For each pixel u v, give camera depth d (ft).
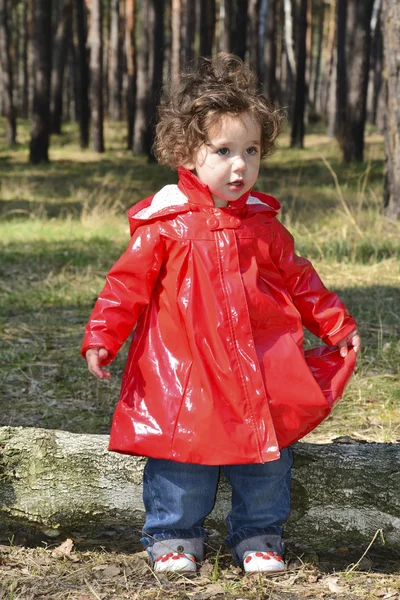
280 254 8.96
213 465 8.53
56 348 18.44
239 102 8.36
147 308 8.86
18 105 161.48
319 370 9.01
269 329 8.64
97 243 32.60
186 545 8.81
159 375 8.49
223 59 9.17
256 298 8.54
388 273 25.31
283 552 8.96
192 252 8.56
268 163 68.23
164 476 8.68
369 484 9.12
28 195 48.57
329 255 28.02
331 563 9.30
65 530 9.69
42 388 15.70
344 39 86.53
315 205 39.22
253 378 8.30
